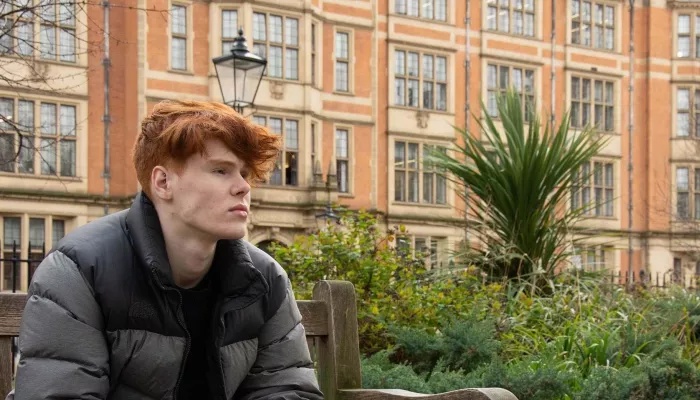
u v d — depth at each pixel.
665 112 30.61
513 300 5.48
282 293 1.98
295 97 22.92
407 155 26.09
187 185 1.77
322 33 24.25
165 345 1.77
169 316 1.76
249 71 10.38
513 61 28.06
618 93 30.11
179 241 1.80
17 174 19.72
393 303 4.92
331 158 24.22
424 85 26.62
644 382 3.49
